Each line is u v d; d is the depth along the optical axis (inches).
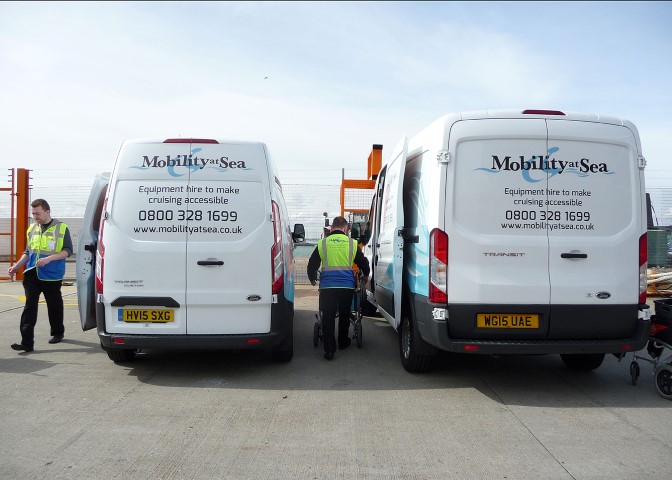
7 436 148.4
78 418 162.6
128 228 197.2
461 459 136.7
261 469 130.1
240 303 197.9
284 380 206.1
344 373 217.0
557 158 183.9
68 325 316.2
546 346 177.3
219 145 202.4
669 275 464.8
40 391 188.7
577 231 183.9
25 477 124.4
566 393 192.9
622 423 162.9
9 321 326.3
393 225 229.6
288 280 217.9
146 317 196.9
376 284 287.9
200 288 196.5
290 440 147.6
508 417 167.5
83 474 126.3
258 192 202.4
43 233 251.9
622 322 184.2
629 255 185.5
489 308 180.5
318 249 248.1
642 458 138.2
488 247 181.0
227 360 236.7
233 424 159.0
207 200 199.0
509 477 127.4
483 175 182.5
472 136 182.7
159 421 160.7
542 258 181.9
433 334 182.4
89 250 225.6
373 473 128.7
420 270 197.6
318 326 263.0
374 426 158.6
